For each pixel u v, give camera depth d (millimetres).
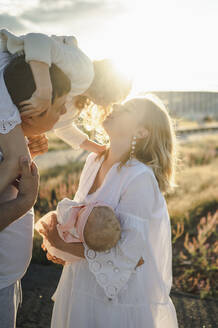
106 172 1882
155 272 1814
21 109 1423
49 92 1358
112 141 1829
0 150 1467
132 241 1602
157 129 1807
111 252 1606
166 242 1887
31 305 2965
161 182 1862
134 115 1777
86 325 1731
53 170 7930
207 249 4180
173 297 3170
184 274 3580
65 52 1460
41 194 5570
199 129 22016
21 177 1421
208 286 3238
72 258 1791
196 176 7395
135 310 1731
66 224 1663
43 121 1512
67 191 5773
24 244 1691
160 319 1848
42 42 1341
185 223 4961
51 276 3500
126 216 1649
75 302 1758
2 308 1616
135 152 1836
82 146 2088
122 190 1714
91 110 2047
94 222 1543
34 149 1957
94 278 1746
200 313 2902
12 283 1668
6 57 1501
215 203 5855
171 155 1894
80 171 7875
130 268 1624
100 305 1716
